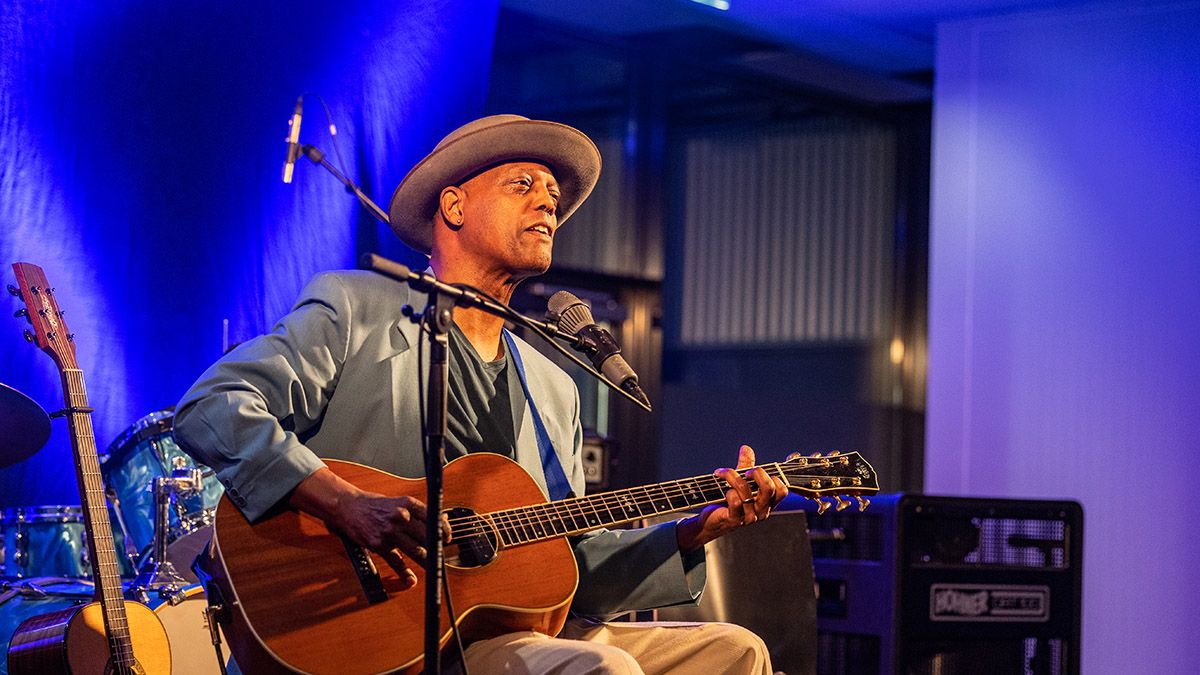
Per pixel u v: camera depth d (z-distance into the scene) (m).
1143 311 5.82
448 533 2.19
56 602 3.08
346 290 2.52
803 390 7.02
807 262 7.07
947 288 6.19
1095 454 5.84
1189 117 5.82
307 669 2.18
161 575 3.21
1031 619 3.96
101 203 3.68
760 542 3.57
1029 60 6.11
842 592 3.90
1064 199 6.00
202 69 3.87
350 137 4.09
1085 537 5.81
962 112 6.20
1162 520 5.69
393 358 2.49
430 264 2.69
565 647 2.28
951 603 3.85
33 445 3.13
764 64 6.69
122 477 3.45
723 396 6.89
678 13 6.09
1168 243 5.80
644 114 6.42
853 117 7.09
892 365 7.04
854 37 6.35
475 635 2.39
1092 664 5.73
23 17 3.57
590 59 6.43
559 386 2.76
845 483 2.63
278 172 3.97
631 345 6.28
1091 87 6.00
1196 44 5.83
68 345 3.01
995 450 6.02
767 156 7.04
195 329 3.81
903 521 3.80
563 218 2.91
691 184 6.86
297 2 4.03
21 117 3.55
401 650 2.25
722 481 2.57
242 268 3.89
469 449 2.52
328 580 2.25
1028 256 6.05
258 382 2.37
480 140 2.59
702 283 6.88
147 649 2.91
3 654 3.02
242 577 2.22
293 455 2.25
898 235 7.09
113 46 3.72
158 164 3.78
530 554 2.44
